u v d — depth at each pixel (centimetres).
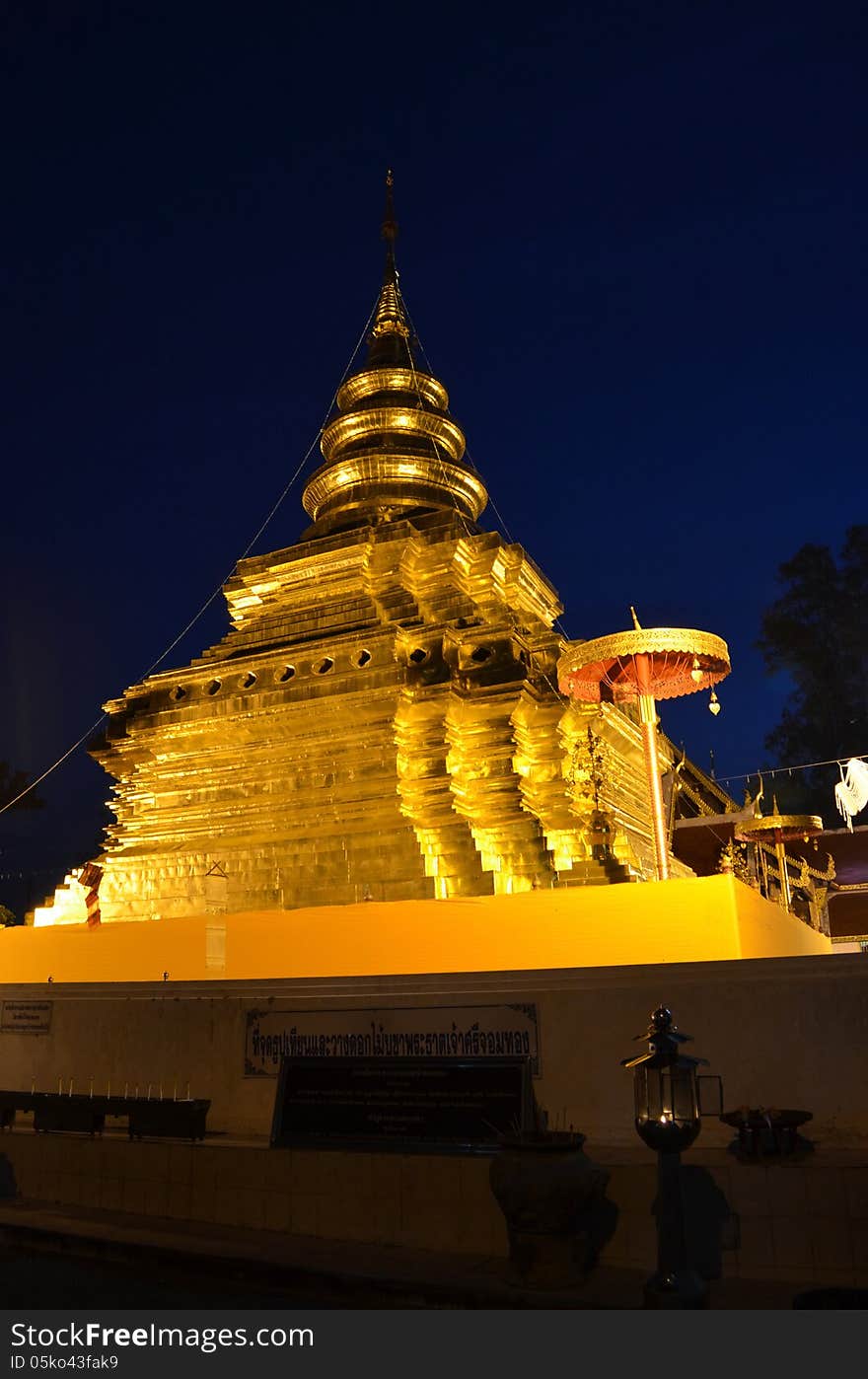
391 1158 1106
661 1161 888
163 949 1723
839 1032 1067
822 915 2914
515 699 2133
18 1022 1558
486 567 2550
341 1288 958
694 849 2827
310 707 2227
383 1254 1035
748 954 1409
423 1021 1264
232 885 2119
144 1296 988
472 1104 1166
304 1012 1338
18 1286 1023
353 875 2005
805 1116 1012
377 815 2059
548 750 2206
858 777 2608
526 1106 1144
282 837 2125
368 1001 1301
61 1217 1209
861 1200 913
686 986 1143
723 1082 1105
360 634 2245
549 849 2016
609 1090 1148
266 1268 1003
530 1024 1205
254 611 2766
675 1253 862
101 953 1777
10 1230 1179
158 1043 1431
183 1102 1269
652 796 1830
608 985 1179
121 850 2323
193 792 2333
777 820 2439
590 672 2033
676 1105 873
